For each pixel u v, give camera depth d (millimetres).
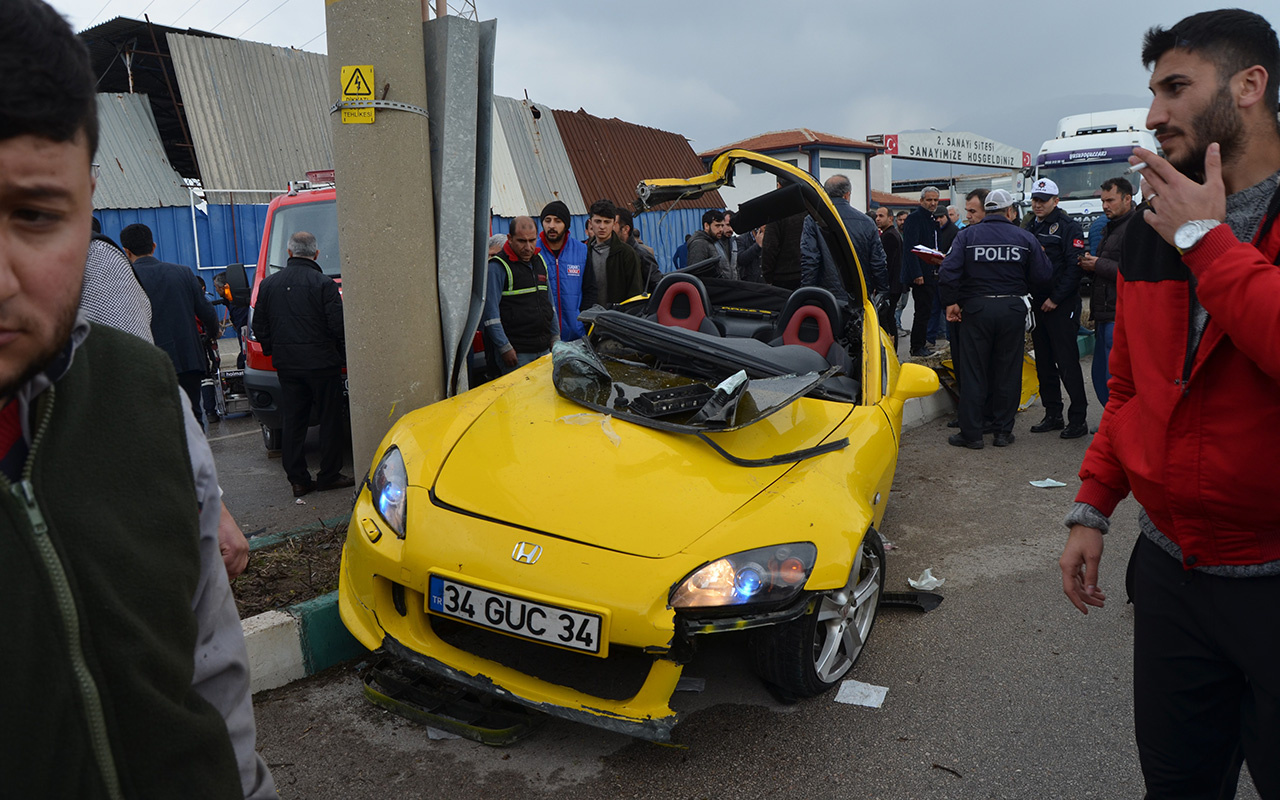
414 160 3945
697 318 4363
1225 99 1485
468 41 4023
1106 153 17734
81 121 706
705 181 4375
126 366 842
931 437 7023
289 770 2541
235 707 1013
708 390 3311
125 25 13211
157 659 796
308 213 6918
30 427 752
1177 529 1599
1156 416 1590
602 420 3098
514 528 2584
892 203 33031
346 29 3779
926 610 3756
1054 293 6707
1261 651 1515
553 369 3455
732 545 2523
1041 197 6762
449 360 4246
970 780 2557
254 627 2959
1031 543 4625
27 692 710
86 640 738
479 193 4258
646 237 18812
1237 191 1537
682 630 2416
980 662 3297
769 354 3691
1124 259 1713
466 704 2740
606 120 19781
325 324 4953
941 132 31797
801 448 3104
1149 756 1771
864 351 3951
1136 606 1780
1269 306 1329
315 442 6660
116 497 787
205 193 12742
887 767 2613
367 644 2711
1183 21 1552
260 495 5195
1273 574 1513
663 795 2459
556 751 2662
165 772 817
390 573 2658
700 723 2828
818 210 4164
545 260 5980
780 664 2773
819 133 28609
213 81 13617
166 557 818
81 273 737
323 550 3805
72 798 744
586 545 2504
